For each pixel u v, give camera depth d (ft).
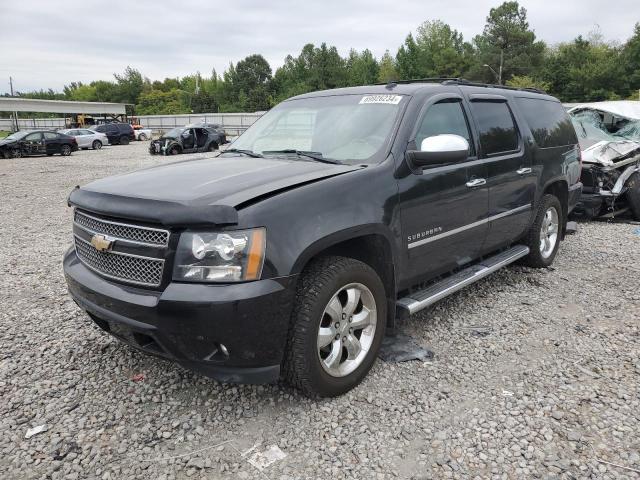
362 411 10.06
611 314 14.76
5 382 11.31
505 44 254.27
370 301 10.78
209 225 8.57
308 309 9.40
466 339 13.16
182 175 10.82
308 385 9.77
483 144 14.39
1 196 39.99
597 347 12.71
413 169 11.76
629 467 8.48
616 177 27.12
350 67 340.80
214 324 8.49
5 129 229.86
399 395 10.61
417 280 12.53
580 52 224.74
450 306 15.38
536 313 14.84
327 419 9.80
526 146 16.33
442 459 8.70
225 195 9.18
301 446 9.07
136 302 8.93
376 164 11.19
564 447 8.98
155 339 8.97
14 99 162.40
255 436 9.34
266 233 8.82
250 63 378.73
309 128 13.24
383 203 10.84
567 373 11.43
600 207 27.91
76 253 11.25
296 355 9.45
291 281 9.04
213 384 11.08
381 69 297.53
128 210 9.16
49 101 171.22
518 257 16.63
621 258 20.45
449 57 266.36
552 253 19.04
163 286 8.87
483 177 14.02
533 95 18.21
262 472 8.43
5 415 10.10
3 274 19.17
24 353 12.65
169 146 85.51
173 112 376.27
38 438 9.38
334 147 12.21
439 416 9.89
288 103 15.03
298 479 8.27
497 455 8.80
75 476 8.41
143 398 10.58
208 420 9.82
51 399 10.63
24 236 25.85
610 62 208.03
